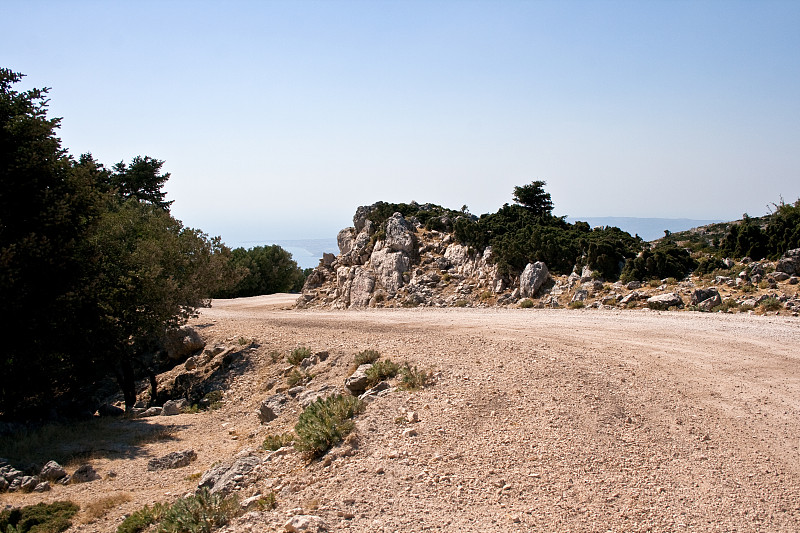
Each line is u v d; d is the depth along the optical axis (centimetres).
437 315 2578
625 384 1242
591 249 2825
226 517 812
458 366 1462
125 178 5772
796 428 980
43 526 955
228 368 2303
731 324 1845
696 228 7581
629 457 877
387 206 4469
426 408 1150
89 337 1733
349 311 3144
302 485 890
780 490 762
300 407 1542
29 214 1559
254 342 2467
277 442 1226
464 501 759
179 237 2736
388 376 1462
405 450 945
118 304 1877
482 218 3947
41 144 1550
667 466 846
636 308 2345
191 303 2631
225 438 1497
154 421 1758
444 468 865
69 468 1270
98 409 2005
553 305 2602
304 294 4131
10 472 1194
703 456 880
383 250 3762
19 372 1623
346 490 821
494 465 866
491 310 2630
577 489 777
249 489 959
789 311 2006
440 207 4656
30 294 1493
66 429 1622
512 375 1326
